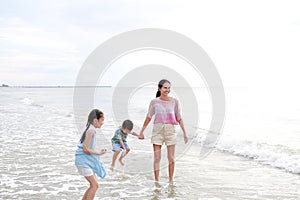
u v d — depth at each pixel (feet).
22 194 18.99
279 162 27.32
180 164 27.48
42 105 102.78
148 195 19.24
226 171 25.20
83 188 20.16
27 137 40.55
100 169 16.79
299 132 44.09
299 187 20.86
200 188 20.63
